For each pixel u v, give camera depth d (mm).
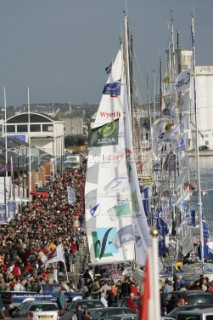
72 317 60594
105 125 76188
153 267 21625
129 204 76062
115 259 76125
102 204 76250
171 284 74625
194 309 51500
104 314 58688
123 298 68312
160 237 104250
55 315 67500
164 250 102312
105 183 76312
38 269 98000
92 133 76312
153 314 21547
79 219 164125
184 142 108438
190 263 97438
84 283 87812
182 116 109562
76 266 119750
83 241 144625
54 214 174625
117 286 74312
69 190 179250
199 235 106938
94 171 76188
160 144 118625
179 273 87562
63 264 104312
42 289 83750
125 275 75812
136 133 121188
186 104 108438
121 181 76188
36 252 110688
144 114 166625
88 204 76250
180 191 108938
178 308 54969
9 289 84938
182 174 108188
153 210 121312
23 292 79250
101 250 76000
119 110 76375
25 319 59781
